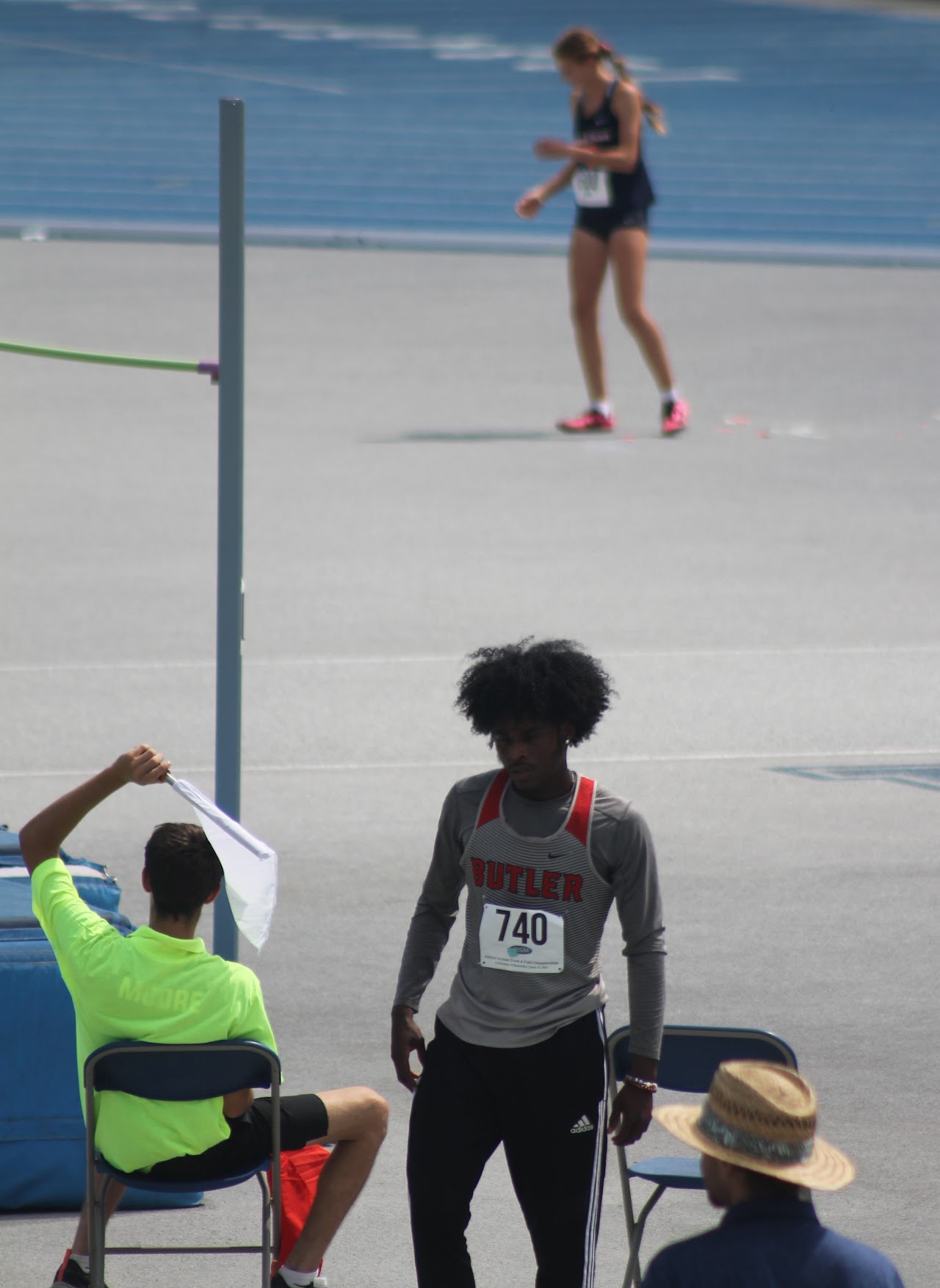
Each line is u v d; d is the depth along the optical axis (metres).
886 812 38.28
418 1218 18.23
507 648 18.34
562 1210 18.30
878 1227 22.02
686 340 96.81
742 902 33.12
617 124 74.00
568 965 18.23
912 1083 25.95
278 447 73.50
